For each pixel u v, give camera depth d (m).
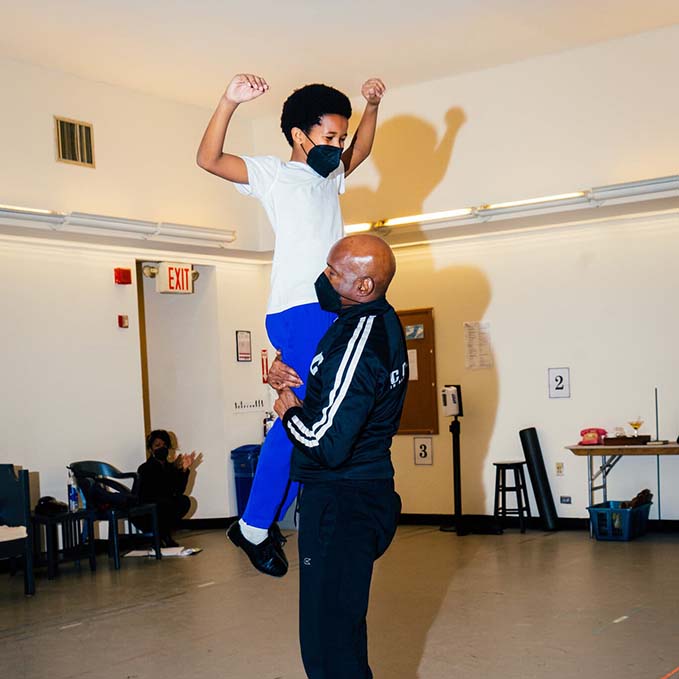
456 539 8.24
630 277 8.30
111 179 8.08
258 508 2.59
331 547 2.45
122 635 5.29
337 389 2.36
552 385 8.66
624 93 7.59
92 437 8.20
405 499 9.41
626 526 7.71
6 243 7.67
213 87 8.32
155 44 7.12
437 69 8.14
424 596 5.91
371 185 8.84
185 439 9.73
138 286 9.93
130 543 8.64
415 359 9.33
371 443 2.51
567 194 7.66
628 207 7.75
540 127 7.96
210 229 8.60
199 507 9.66
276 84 8.31
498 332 8.93
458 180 8.38
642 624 4.94
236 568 7.31
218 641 5.04
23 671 4.65
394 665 4.40
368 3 6.46
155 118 8.53
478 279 9.04
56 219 7.34
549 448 8.67
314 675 2.46
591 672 4.16
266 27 6.85
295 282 2.50
